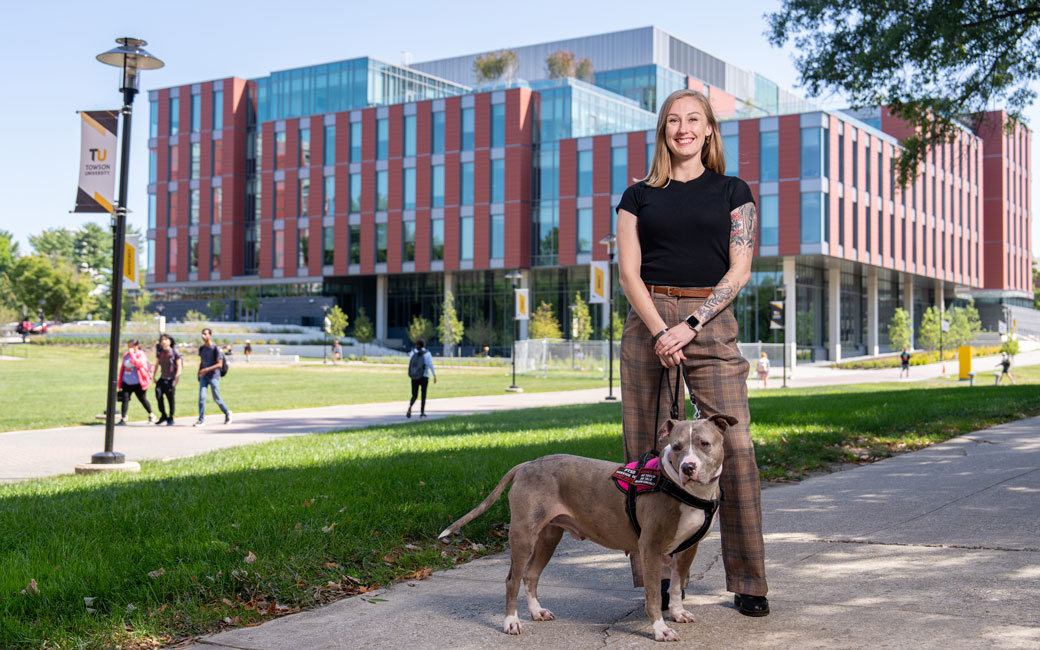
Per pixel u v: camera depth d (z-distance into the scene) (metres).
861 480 8.71
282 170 73.00
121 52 11.24
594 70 76.94
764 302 56.59
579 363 46.09
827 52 20.53
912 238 65.38
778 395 24.31
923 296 78.56
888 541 6.02
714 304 4.41
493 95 63.25
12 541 6.04
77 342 68.31
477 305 68.12
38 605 4.65
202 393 19.22
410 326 68.31
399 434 14.24
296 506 7.02
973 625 4.17
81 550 5.68
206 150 77.31
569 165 60.81
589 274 62.91
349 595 5.32
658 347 4.36
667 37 75.44
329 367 53.78
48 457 13.31
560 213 61.19
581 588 5.27
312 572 5.52
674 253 4.57
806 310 58.41
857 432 12.45
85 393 28.91
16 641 4.25
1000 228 80.50
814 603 4.67
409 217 66.94
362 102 70.81
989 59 20.16
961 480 8.39
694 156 4.67
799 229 53.56
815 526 6.63
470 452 10.58
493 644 4.25
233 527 6.23
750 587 4.50
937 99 20.69
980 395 19.28
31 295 88.56
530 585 4.63
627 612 4.72
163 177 79.81
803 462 10.00
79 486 9.01
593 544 6.56
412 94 74.19
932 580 4.99
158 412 22.70
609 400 27.27
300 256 72.12
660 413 4.73
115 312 11.62
